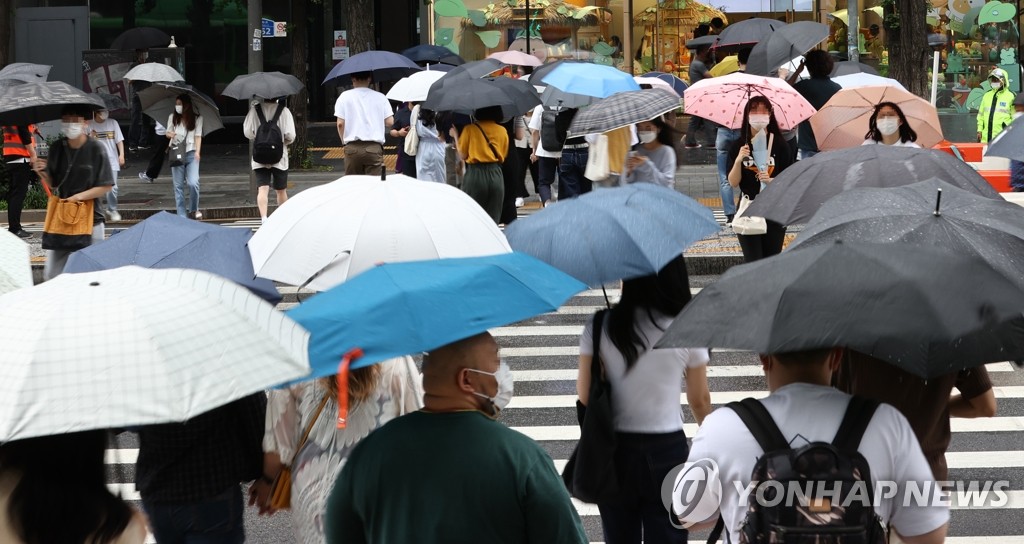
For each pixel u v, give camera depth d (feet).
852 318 24.14
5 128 127.34
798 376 25.75
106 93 199.52
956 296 24.52
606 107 76.38
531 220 38.09
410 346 23.82
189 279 23.54
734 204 116.98
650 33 201.57
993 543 46.34
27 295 22.93
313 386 33.32
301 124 179.32
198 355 21.79
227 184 171.53
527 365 75.31
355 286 25.44
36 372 20.93
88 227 81.46
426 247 36.04
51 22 192.34
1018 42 189.37
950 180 40.88
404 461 25.09
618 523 36.11
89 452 23.48
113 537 23.49
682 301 35.24
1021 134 48.88
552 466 25.61
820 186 41.47
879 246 25.76
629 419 34.94
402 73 137.69
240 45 236.43
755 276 25.81
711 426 25.18
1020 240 28.12
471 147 103.09
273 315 23.49
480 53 200.85
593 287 35.22
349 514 25.79
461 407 25.68
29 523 22.88
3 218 142.92
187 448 34.24
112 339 21.57
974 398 34.53
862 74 96.94
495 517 24.85
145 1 235.61
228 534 35.09
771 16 200.03
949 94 191.52
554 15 199.93
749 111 76.48
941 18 191.42
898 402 31.65
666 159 76.59
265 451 34.01
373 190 37.45
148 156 198.90
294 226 36.94
